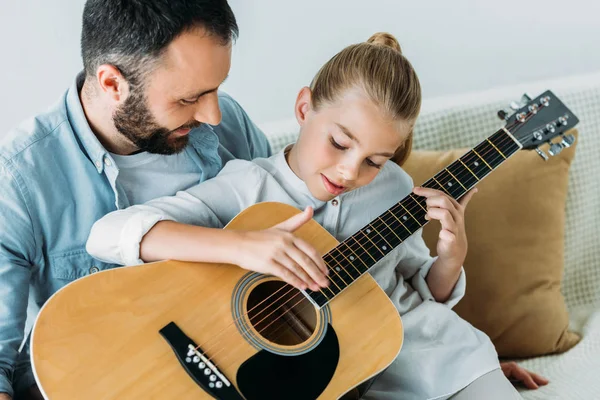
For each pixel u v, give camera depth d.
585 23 2.13
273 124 1.80
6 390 1.12
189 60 1.09
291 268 1.15
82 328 1.05
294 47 1.88
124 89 1.15
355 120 1.19
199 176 1.44
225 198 1.33
